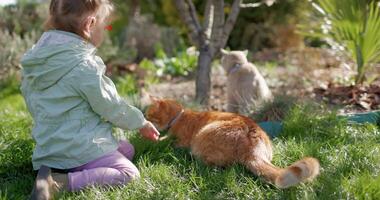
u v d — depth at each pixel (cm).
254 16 1090
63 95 327
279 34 1081
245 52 554
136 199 308
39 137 336
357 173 323
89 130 332
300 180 298
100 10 338
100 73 328
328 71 732
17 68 791
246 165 338
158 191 314
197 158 364
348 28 574
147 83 794
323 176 318
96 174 327
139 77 853
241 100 521
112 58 938
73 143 327
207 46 573
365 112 466
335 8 578
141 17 1181
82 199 310
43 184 300
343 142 394
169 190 315
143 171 344
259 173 326
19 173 365
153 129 356
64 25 330
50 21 338
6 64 782
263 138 354
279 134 430
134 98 522
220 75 807
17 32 928
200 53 576
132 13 1338
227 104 543
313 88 611
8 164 372
